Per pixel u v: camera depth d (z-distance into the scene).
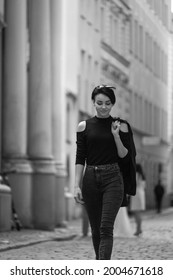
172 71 52.84
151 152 59.84
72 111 44.81
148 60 52.09
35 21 31.50
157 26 40.84
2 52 30.47
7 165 30.14
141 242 23.80
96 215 13.01
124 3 54.25
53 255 18.75
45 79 31.50
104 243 12.70
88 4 48.78
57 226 33.56
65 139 42.38
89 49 48.88
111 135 12.90
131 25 53.25
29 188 30.20
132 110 57.31
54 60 34.59
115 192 12.81
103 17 52.22
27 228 30.02
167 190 65.81
